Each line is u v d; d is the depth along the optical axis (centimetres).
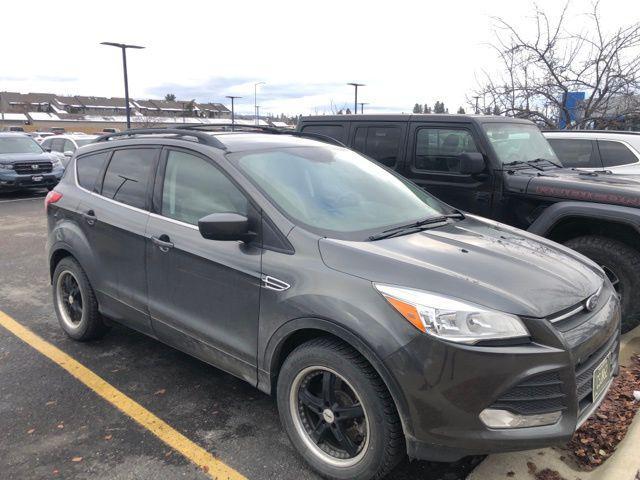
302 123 686
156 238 361
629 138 717
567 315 262
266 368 303
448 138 566
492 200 535
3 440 320
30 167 1512
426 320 244
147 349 450
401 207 363
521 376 239
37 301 577
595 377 270
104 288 414
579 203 470
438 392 241
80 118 8412
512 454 306
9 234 962
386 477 290
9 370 410
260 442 320
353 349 266
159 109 8775
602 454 305
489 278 266
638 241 464
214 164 343
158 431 331
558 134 771
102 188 426
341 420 277
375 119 625
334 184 358
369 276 265
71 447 314
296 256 289
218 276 320
